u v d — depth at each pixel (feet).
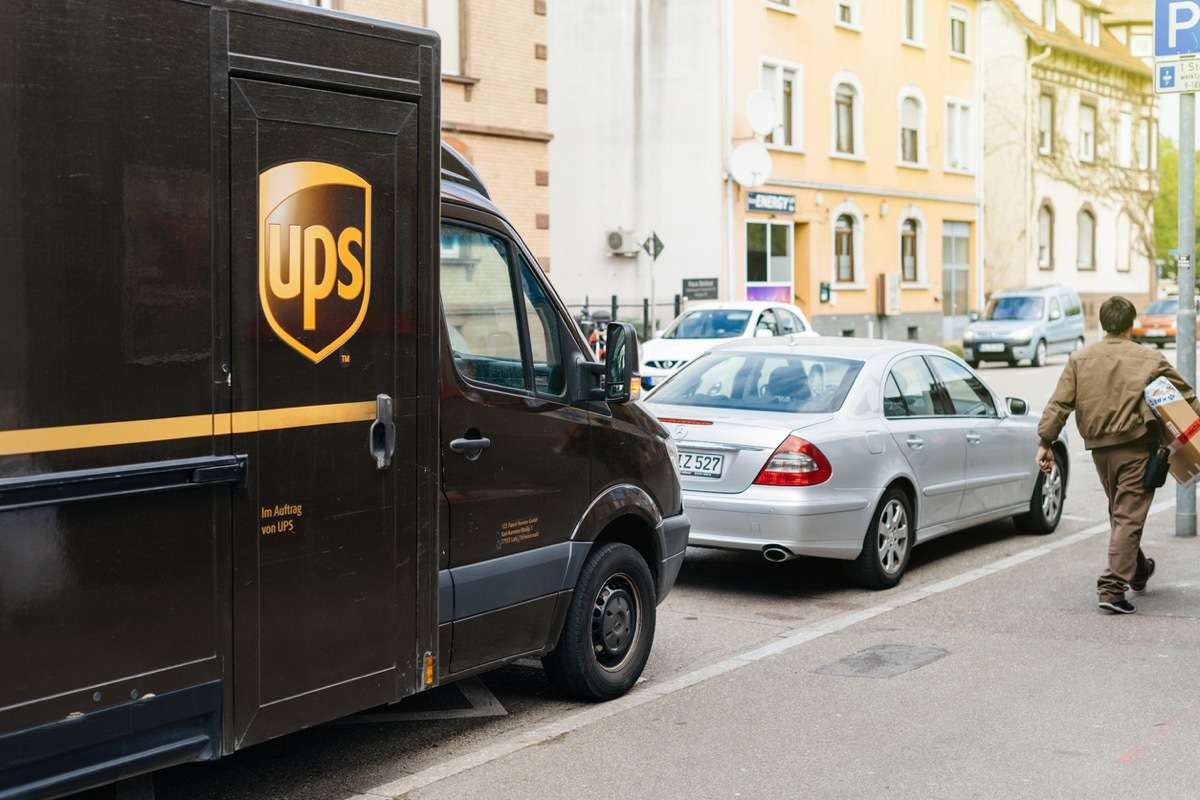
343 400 14.93
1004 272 156.46
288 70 14.06
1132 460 25.18
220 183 13.39
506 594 17.85
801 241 114.83
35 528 11.87
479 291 17.74
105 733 12.56
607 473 19.94
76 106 12.08
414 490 15.99
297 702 14.60
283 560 14.32
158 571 12.97
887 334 124.26
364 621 15.40
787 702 19.94
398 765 17.43
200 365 13.26
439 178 16.16
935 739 18.01
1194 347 33.88
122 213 12.47
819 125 114.83
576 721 19.12
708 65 105.50
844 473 26.91
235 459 13.62
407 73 15.55
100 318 12.32
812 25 113.60
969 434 31.14
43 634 12.00
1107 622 24.80
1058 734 18.13
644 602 20.84
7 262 11.60
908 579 29.58
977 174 138.72
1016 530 35.50
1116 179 176.04
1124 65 172.65
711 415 27.68
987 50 155.43
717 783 16.42
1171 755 17.21
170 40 12.87
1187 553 31.32
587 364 19.51
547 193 77.36
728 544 26.81
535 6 75.66
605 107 110.63
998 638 23.71
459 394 17.08
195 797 16.20
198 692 13.44
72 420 12.12
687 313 70.28
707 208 106.32
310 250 14.43
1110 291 176.04
